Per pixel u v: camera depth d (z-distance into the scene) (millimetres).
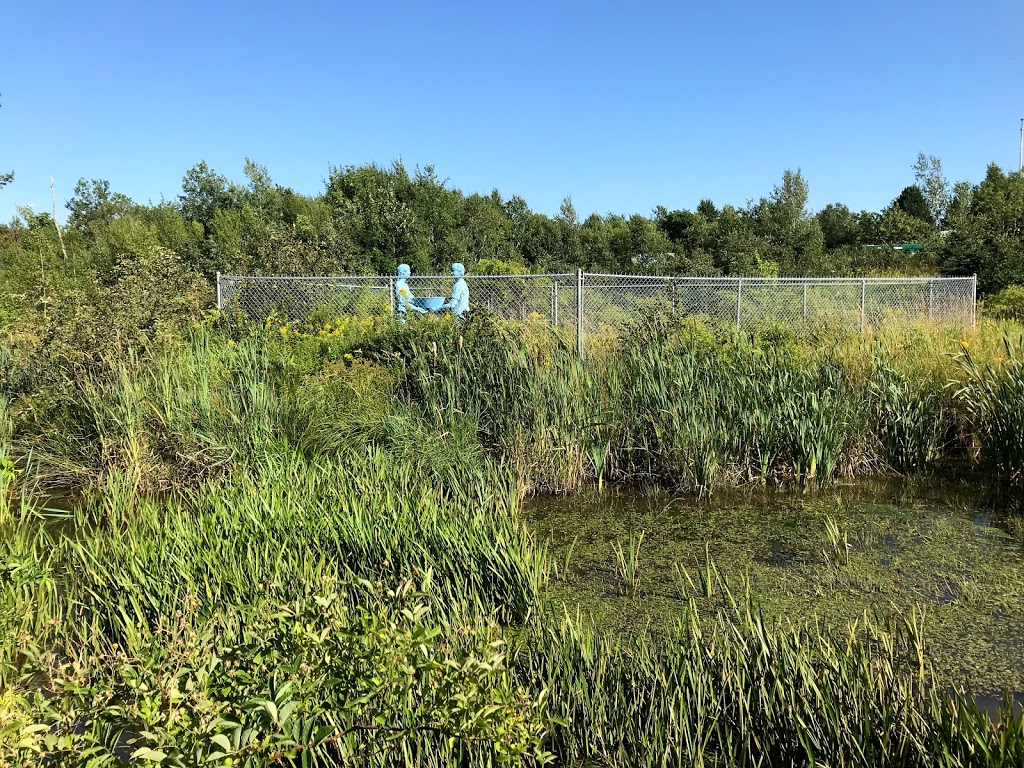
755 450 6840
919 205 41500
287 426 6648
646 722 2811
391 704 2459
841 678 2842
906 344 8828
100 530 4789
